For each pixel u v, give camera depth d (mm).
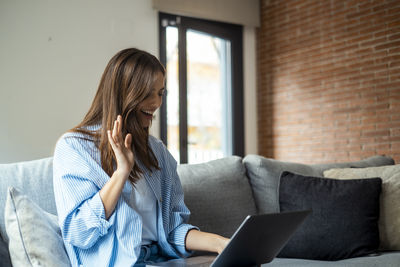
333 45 4832
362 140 4602
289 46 5266
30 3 3920
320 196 2053
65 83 4090
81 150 1494
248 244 1204
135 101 1529
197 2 4914
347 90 4723
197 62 5113
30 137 3875
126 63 1541
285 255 2023
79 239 1398
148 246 1638
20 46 3855
